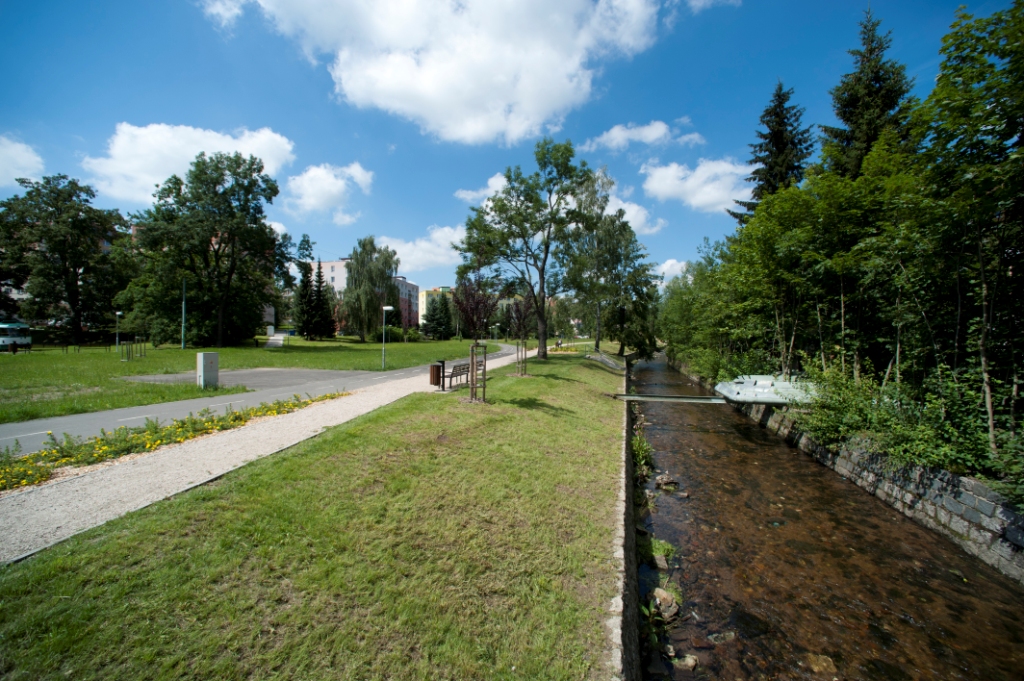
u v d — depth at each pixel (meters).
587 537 5.33
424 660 3.18
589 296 28.14
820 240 12.08
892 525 7.46
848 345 12.00
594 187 33.28
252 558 3.82
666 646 4.48
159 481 5.22
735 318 19.22
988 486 6.31
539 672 3.26
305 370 20.97
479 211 23.25
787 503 8.43
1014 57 5.75
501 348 47.25
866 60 16.86
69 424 8.75
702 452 12.04
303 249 42.69
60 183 43.81
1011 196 6.02
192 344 41.12
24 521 4.15
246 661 2.92
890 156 10.39
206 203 36.06
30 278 42.50
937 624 4.94
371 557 4.14
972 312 7.81
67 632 2.86
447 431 8.03
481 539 4.80
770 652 4.46
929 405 7.48
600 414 13.23
